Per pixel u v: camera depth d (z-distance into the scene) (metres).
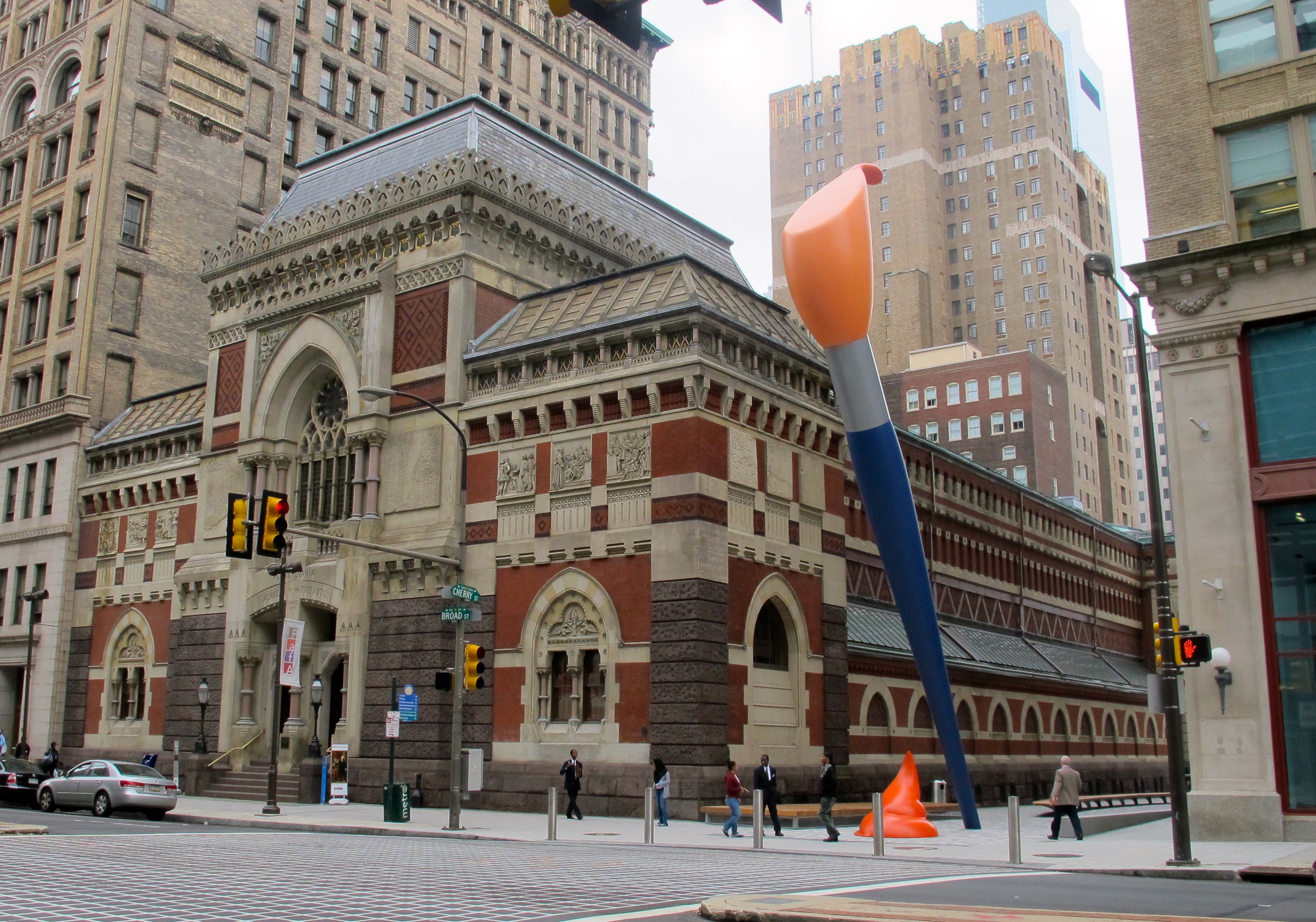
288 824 31.25
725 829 28.47
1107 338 143.25
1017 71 140.00
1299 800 25.64
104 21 62.12
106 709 51.50
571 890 15.65
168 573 50.44
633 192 51.44
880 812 23.39
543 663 36.00
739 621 34.72
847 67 147.75
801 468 38.91
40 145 64.44
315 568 42.00
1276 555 26.73
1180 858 20.77
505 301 41.62
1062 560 67.62
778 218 150.75
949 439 113.94
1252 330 27.61
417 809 36.44
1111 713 66.25
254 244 46.84
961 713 49.69
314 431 44.94
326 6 72.44
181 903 13.77
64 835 24.95
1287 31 28.09
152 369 59.88
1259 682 26.12
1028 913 12.01
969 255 139.25
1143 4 30.09
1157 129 29.39
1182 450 27.86
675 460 34.28
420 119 46.88
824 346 25.92
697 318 34.59
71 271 60.00
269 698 44.25
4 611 58.25
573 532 36.03
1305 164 27.53
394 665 39.00
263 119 66.88
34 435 58.91
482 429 39.00
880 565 48.59
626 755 33.59
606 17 8.07
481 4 82.25
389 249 42.69
